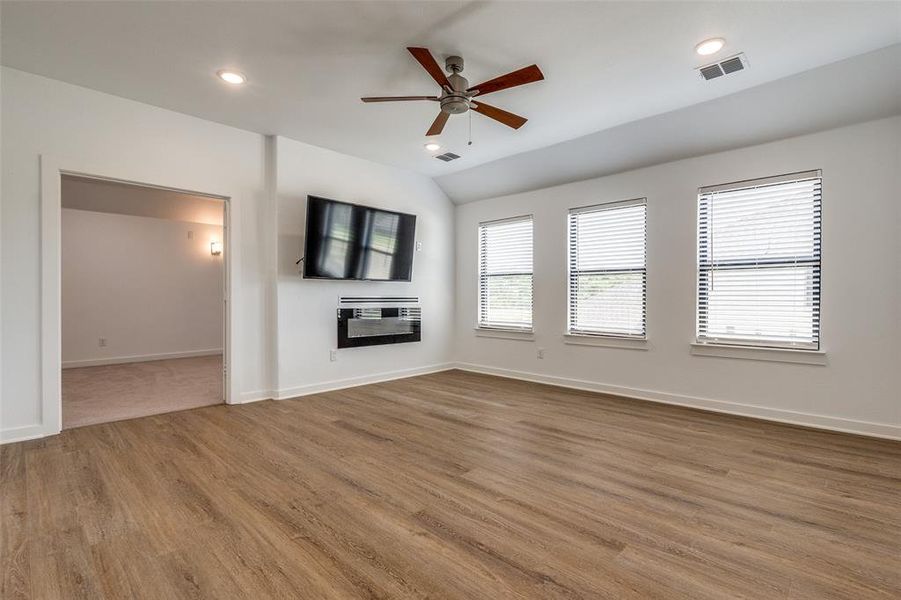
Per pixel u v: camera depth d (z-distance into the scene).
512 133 4.13
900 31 2.52
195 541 1.83
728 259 3.81
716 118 3.56
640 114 3.68
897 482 2.39
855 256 3.21
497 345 5.59
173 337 7.25
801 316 3.45
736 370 3.74
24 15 2.38
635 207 4.38
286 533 1.89
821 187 3.33
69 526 1.94
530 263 5.29
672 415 3.72
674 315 4.08
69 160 3.19
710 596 1.50
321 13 2.39
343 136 4.25
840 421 3.27
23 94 3.02
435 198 5.82
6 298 2.98
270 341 4.30
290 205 4.33
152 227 7.03
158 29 2.53
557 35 2.59
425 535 1.88
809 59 2.83
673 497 2.23
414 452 2.86
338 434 3.22
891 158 3.07
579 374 4.78
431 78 3.12
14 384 3.01
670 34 2.57
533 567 1.66
